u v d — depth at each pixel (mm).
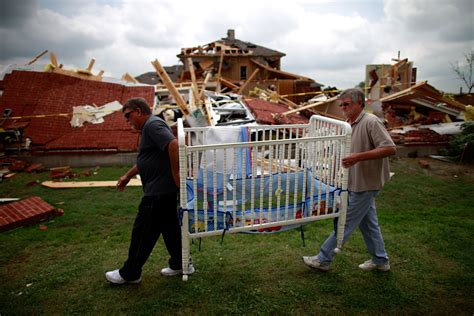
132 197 6504
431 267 3572
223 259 3828
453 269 3535
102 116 10266
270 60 34969
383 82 13984
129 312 2938
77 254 4082
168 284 3324
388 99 12578
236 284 3314
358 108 3217
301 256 3879
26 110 10258
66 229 4945
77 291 3264
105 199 6383
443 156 9703
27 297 3174
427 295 3117
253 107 11664
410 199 6324
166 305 3008
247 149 3371
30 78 11164
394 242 4148
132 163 9266
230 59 30719
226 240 4387
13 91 10719
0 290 3309
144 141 3078
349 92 3199
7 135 9375
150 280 3418
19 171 8602
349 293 3154
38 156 9102
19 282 3451
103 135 9656
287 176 3299
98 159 9211
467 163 9125
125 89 11484
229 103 12383
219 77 19688
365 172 3189
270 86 20156
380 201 6219
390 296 3100
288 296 3127
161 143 2961
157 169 3088
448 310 2924
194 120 9805
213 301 3066
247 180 3309
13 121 9906
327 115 12516
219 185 3314
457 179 7699
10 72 11656
